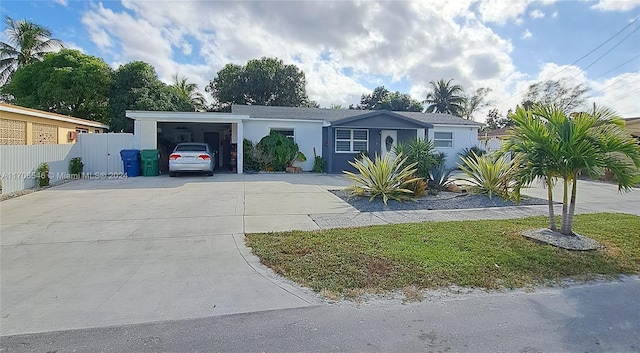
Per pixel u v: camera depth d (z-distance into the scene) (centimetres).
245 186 1170
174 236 573
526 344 277
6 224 642
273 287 384
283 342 277
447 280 400
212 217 711
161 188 1107
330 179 1411
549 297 366
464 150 2070
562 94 3553
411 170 1044
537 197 1024
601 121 548
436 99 4188
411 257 466
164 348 267
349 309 335
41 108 2381
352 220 704
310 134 1809
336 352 263
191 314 322
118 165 1498
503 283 397
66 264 445
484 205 885
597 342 281
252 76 3403
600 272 432
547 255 484
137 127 1482
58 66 2450
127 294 362
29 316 315
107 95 2495
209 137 2062
